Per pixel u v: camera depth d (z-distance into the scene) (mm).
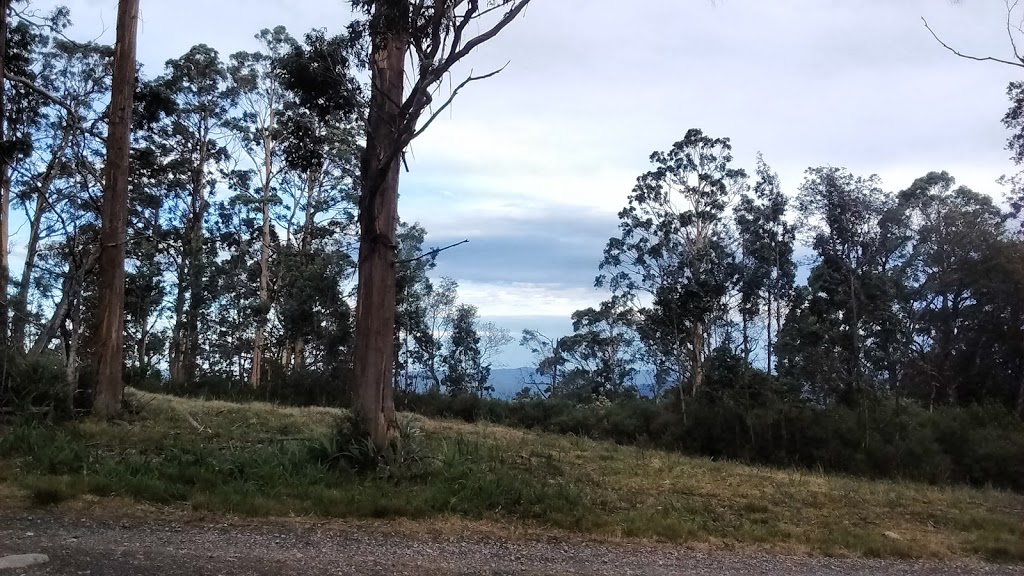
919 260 30500
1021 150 21297
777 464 20047
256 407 20125
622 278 33562
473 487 8922
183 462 8953
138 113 19562
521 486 9117
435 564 5898
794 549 7656
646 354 32344
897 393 24641
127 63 15414
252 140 38594
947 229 30016
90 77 24094
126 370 25422
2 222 24125
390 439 10320
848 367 22547
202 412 16891
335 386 28812
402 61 10852
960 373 29594
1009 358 29141
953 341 30250
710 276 26781
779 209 25172
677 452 20469
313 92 10727
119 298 15086
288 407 22125
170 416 15625
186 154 36312
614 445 19719
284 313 32875
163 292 36281
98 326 14859
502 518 8055
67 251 21578
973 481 18688
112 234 15078
